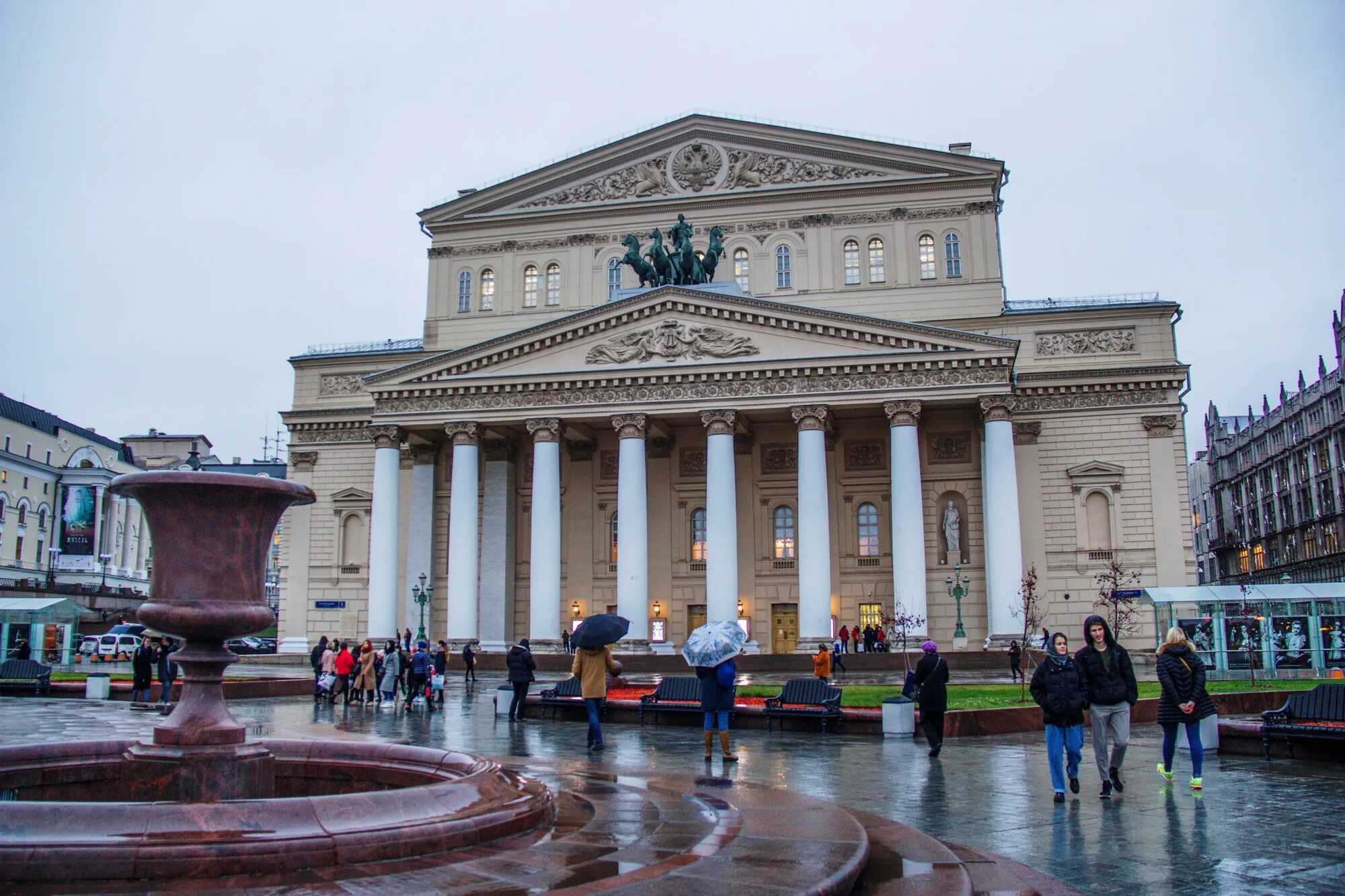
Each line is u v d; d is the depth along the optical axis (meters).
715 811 12.02
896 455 57.00
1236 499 146.38
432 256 74.38
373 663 37.50
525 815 10.62
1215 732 22.16
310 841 8.78
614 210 71.62
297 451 72.25
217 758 12.10
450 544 61.00
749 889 8.33
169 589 12.89
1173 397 62.47
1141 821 14.47
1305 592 45.84
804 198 69.31
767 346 59.09
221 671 12.94
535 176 73.19
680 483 66.69
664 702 30.33
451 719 31.92
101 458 122.00
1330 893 10.73
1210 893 10.73
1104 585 60.81
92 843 8.29
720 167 71.12
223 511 13.14
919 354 57.16
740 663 53.81
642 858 9.42
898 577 56.09
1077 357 64.62
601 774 15.47
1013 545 55.50
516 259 73.00
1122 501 62.00
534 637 58.81
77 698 38.78
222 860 8.39
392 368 71.50
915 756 22.19
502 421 61.47
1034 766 20.36
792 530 65.00
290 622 70.50
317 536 71.25
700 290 59.78
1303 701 21.34
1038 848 12.80
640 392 60.03
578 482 67.81
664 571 65.81
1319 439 119.69
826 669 43.03
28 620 55.06
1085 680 16.36
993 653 53.94
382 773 13.20
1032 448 63.50
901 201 68.38
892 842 11.64
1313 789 17.20
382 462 62.62
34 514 108.75
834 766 20.45
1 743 21.30
